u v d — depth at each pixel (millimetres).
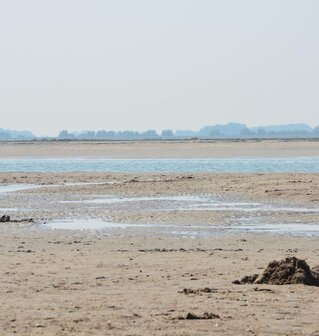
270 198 65812
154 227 48375
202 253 36406
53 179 91438
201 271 30672
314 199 64000
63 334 20078
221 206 60375
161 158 145000
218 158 142875
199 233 45438
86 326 21016
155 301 24547
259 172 99188
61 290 26516
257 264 32531
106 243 40781
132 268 31453
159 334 20203
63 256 35125
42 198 68688
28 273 30094
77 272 30359
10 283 27844
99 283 27875
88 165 124188
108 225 49344
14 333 20156
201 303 24312
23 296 25375
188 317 22172
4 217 51531
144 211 57031
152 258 34438
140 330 20625
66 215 55000
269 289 26641
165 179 86625
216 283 27922
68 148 190125
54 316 22234
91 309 23250
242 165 118562
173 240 42188
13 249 38156
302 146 187125
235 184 77188
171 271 30672
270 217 53281
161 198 67438
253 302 24547
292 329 21094
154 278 29000
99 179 90562
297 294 25797
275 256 35344
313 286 27453
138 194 71438
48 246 39438
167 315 22516
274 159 137375
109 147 192250
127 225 49375
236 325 21438
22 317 22078
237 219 52312
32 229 47281
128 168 114562
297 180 77438
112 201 65188
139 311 23000
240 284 27922
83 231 46281
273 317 22484
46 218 53281
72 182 87250
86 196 70188
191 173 96812
